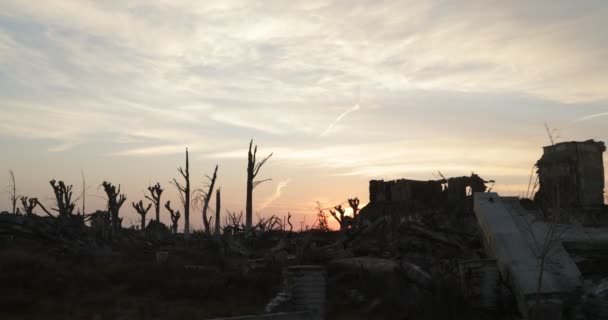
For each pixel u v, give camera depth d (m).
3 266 26.39
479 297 27.25
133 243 45.09
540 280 24.73
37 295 23.92
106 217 45.69
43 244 35.12
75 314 22.33
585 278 28.28
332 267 31.11
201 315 23.39
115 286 26.84
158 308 23.86
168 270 29.44
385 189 55.94
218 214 50.72
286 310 24.67
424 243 35.34
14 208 52.69
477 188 52.31
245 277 29.19
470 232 37.09
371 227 39.91
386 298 27.33
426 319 25.61
